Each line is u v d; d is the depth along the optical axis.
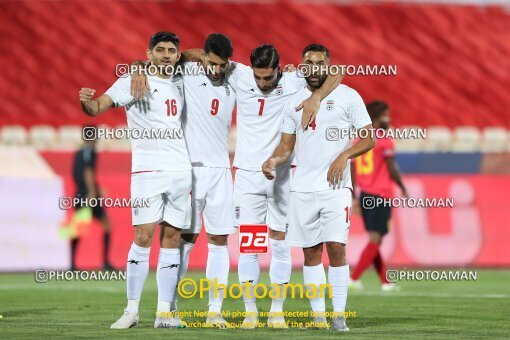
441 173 58.81
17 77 78.94
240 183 28.09
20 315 31.28
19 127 71.75
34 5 88.06
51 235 51.97
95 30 86.25
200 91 27.28
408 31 93.75
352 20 93.56
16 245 51.75
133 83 26.25
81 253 52.16
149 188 26.62
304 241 26.38
